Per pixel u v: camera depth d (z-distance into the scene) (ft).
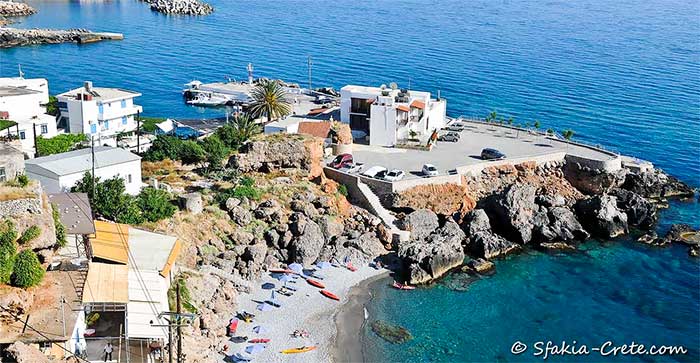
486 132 504.43
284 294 318.04
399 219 385.50
